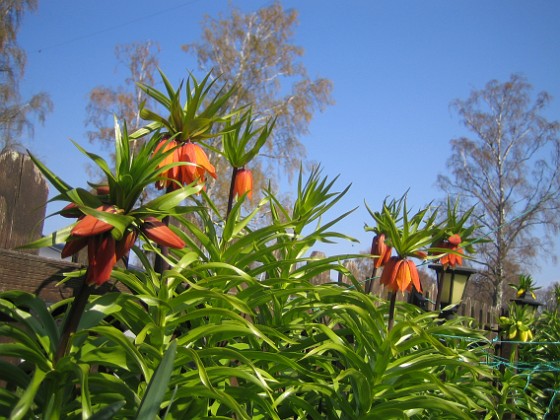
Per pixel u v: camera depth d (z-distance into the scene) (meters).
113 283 2.90
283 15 25.59
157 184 2.59
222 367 2.00
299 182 3.22
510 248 26.59
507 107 27.36
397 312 3.71
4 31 20.08
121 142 1.77
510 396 5.02
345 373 2.50
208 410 2.48
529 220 25.55
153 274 2.28
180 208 2.02
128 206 1.73
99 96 24.17
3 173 2.67
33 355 1.69
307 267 3.07
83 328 1.82
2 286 2.42
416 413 3.04
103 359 1.88
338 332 3.12
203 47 25.30
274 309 3.07
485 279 28.38
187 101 2.51
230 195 3.08
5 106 20.67
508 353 5.60
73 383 1.83
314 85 25.56
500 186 26.69
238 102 24.22
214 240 2.82
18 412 1.48
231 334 2.49
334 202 3.12
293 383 2.55
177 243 1.76
